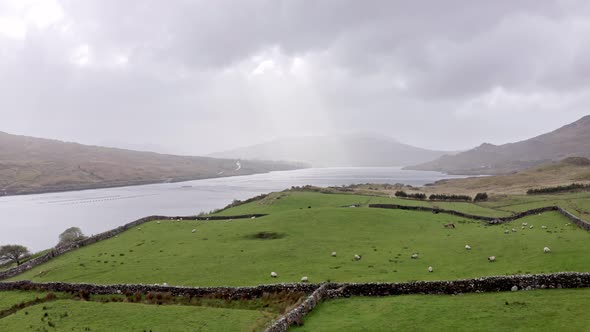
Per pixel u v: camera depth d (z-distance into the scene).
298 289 34.00
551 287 28.55
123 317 30.44
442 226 64.31
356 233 59.19
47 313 31.95
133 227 76.88
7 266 74.62
